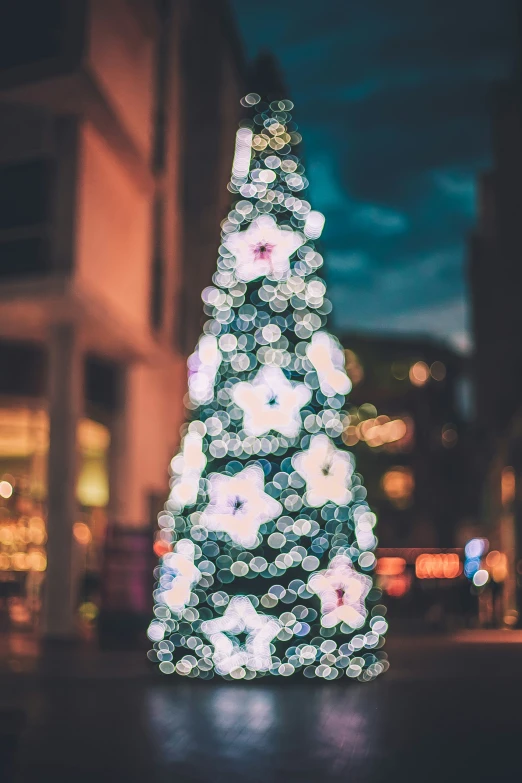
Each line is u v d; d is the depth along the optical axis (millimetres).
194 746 8320
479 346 49625
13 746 4574
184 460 14172
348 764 7484
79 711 10562
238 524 13719
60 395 21922
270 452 13953
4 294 21406
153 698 11742
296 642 13453
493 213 48281
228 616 13547
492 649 19109
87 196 22266
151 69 26500
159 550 19562
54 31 21781
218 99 32281
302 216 14898
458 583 29469
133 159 24391
